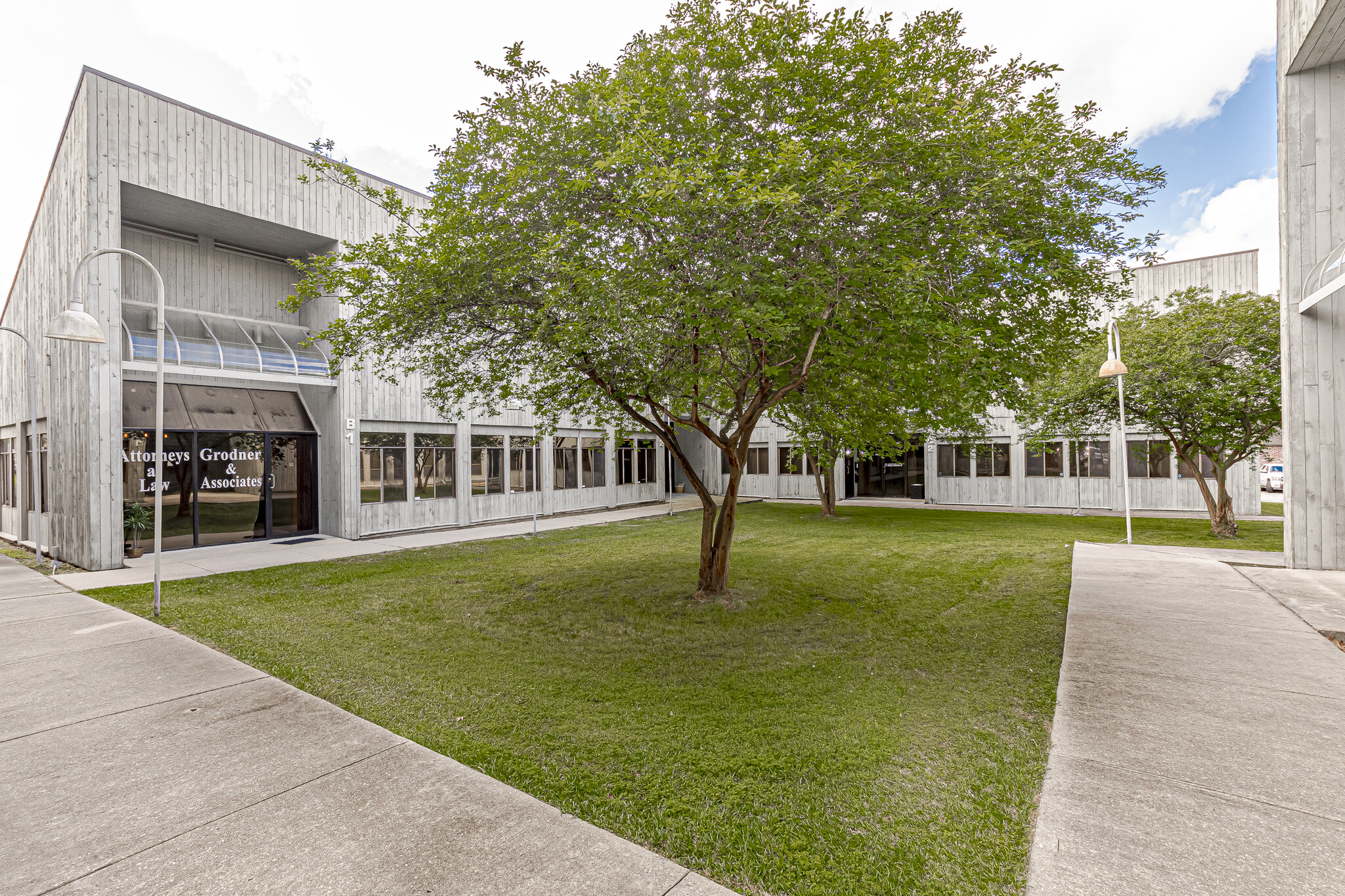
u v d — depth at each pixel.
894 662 5.49
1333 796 2.96
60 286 11.72
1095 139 6.27
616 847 2.72
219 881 2.48
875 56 5.87
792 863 2.66
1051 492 21.28
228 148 12.10
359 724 4.06
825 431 10.20
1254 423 12.91
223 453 13.34
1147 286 19.67
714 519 8.20
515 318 6.95
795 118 6.07
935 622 6.80
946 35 6.07
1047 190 5.97
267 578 9.61
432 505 15.78
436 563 10.84
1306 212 8.88
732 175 4.95
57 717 4.15
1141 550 11.43
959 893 2.45
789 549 12.23
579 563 10.77
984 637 6.19
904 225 5.56
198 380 12.99
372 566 10.55
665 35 6.52
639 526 16.42
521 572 9.94
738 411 8.19
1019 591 8.18
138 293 12.53
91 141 10.30
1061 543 12.73
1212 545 12.28
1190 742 3.57
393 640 6.26
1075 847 2.60
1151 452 18.30
